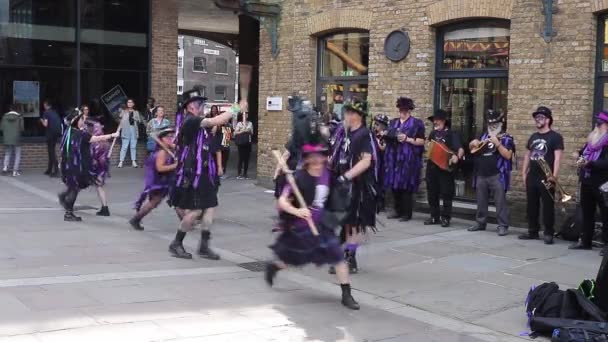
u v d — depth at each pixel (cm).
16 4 1725
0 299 603
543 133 941
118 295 636
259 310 616
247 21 2383
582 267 804
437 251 890
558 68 1005
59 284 666
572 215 959
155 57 1916
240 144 1633
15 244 859
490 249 903
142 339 517
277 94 1434
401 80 1200
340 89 1338
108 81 1862
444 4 1129
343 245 760
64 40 1791
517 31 1047
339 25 1298
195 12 2253
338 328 574
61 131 1642
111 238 924
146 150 1888
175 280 708
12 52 1728
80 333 521
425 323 598
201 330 548
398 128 1103
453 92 1166
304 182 607
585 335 529
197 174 805
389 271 783
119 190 1423
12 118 1614
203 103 830
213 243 927
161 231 997
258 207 1232
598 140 866
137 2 1886
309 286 710
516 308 644
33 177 1606
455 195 1180
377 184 748
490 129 1000
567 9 992
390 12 1212
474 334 571
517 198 1059
